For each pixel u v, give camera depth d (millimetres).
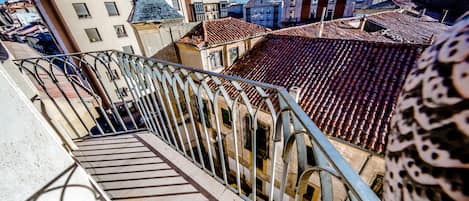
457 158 190
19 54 10094
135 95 2398
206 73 1345
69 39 13508
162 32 8289
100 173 2008
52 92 5625
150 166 2047
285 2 23375
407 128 276
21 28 26094
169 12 8484
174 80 1663
